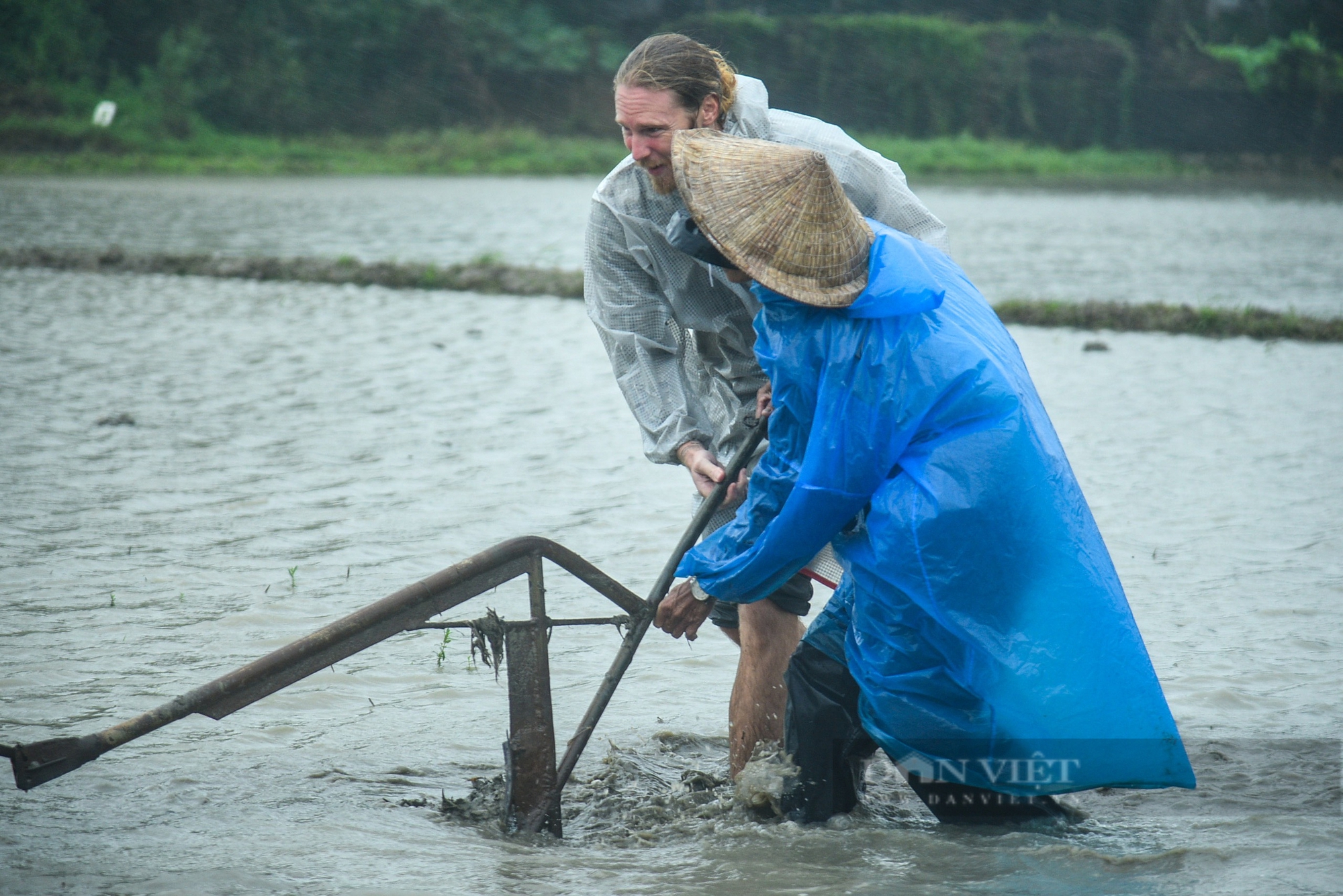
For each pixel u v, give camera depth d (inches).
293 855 299.3
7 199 2593.5
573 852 307.7
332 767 355.9
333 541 557.3
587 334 1228.5
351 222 2310.5
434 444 759.7
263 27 4734.3
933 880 288.7
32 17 4534.9
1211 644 447.8
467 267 1593.3
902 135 5275.6
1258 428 836.0
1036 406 300.2
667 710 403.9
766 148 297.9
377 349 1108.5
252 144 4441.4
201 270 1587.1
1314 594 501.4
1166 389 983.0
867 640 305.0
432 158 4362.7
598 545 557.3
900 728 304.2
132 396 874.1
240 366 1004.6
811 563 339.0
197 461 698.8
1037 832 317.4
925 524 285.0
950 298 301.7
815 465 293.1
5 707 379.9
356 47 4785.9
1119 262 1894.7
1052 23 5679.1
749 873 293.1
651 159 318.7
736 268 303.4
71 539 550.0
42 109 4298.7
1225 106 5329.7
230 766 354.3
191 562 522.6
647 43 320.5
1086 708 288.5
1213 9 5910.4
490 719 393.4
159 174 3713.1
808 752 326.3
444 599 312.8
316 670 305.3
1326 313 1417.3
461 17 4916.3
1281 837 309.3
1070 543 290.2
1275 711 393.4
